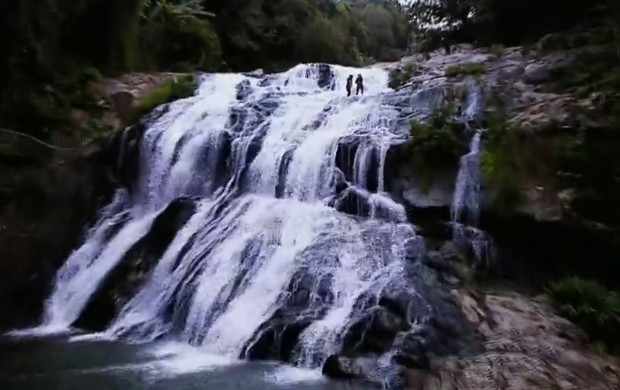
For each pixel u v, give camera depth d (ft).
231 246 44.83
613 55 53.78
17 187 54.75
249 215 47.78
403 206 46.09
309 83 80.18
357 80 72.23
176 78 75.00
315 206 48.08
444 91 54.54
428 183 46.60
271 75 80.28
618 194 43.14
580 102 48.21
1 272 49.67
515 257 43.86
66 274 49.80
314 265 40.83
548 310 38.96
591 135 44.96
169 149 57.88
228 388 31.42
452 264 41.24
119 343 40.06
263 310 39.32
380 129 53.01
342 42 127.34
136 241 49.49
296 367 34.78
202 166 56.08
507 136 46.03
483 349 34.24
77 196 56.44
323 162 50.34
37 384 32.53
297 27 119.65
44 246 52.37
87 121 62.95
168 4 92.32
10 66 58.75
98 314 44.78
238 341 37.65
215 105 63.98
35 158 56.90
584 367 33.55
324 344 35.06
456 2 84.43
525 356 33.65
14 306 46.68
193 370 34.42
